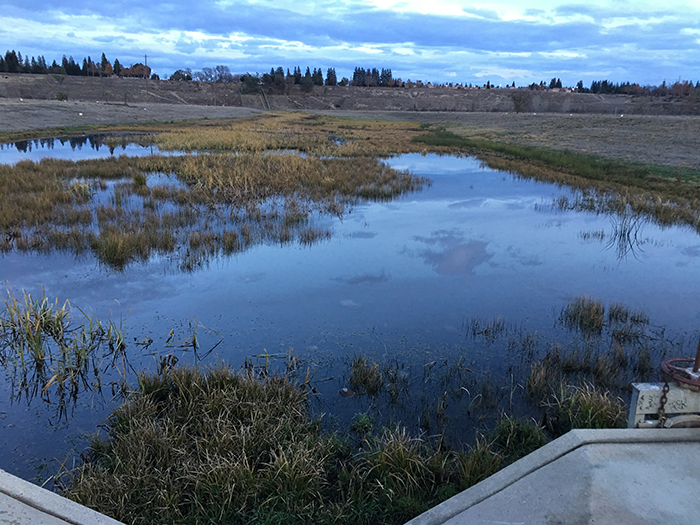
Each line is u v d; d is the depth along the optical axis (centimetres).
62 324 717
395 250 1127
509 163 2633
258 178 1800
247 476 402
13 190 1581
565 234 1289
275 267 998
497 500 311
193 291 868
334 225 1343
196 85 11500
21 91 8888
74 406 549
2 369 624
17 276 919
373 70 15825
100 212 1311
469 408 527
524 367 627
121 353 656
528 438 472
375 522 381
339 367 626
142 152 2916
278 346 677
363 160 2517
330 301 831
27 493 310
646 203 1588
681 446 352
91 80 10550
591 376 603
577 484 317
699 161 2592
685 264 1053
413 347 677
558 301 847
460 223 1386
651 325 753
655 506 295
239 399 514
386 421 515
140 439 444
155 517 377
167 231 1138
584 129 4612
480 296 862
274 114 8069
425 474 425
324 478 422
